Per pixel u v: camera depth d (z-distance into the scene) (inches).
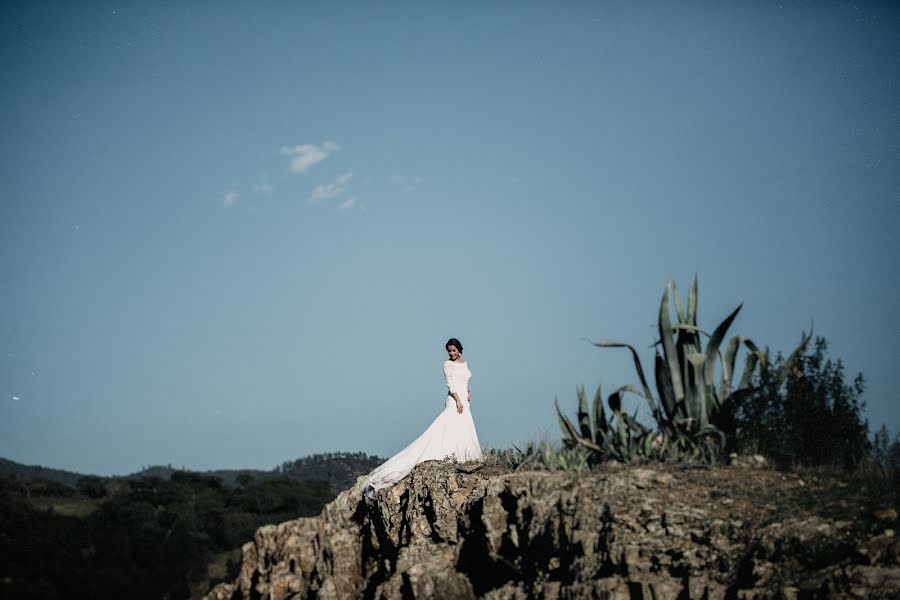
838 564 350.0
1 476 2479.1
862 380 489.7
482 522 479.5
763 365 499.8
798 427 480.1
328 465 3100.4
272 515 2504.9
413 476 553.6
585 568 410.6
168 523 2301.9
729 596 363.6
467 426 587.8
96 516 2253.9
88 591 1795.0
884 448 466.9
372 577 567.8
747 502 410.3
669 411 521.0
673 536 398.9
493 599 438.6
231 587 653.3
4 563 1829.5
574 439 518.6
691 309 530.3
